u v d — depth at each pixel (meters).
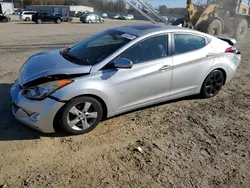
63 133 3.89
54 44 12.31
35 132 3.89
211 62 5.09
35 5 84.50
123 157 3.42
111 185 2.91
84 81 3.68
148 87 4.32
